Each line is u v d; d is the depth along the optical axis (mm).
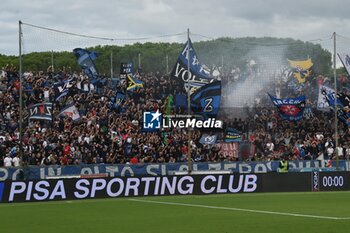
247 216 23984
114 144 41656
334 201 31219
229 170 41594
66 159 39469
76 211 26828
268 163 42469
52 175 37250
